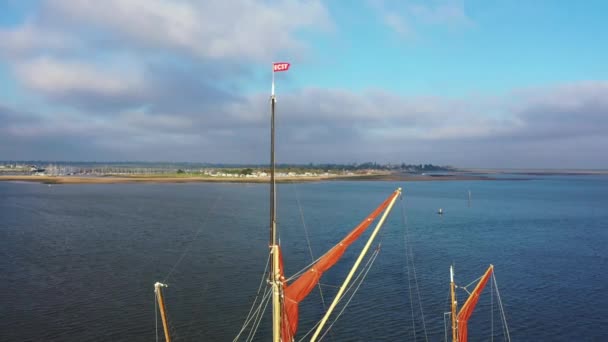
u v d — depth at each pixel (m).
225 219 156.75
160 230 130.75
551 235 128.88
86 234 122.62
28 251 99.62
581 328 59.41
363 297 70.25
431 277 81.69
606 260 96.12
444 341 54.81
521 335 57.34
